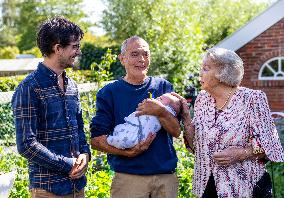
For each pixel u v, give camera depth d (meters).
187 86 16.61
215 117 3.77
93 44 29.55
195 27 18.78
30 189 3.49
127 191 3.93
